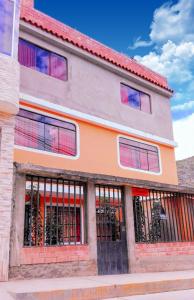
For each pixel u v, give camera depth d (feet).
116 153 47.01
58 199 27.35
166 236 32.99
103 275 26.25
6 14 28.32
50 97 41.11
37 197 25.40
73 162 41.24
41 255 23.61
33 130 39.01
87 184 27.73
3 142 24.39
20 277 22.26
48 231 26.17
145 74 56.70
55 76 43.14
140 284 22.39
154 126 54.54
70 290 19.17
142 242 30.19
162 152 54.65
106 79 49.34
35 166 24.02
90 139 44.34
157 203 33.24
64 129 42.19
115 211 29.45
